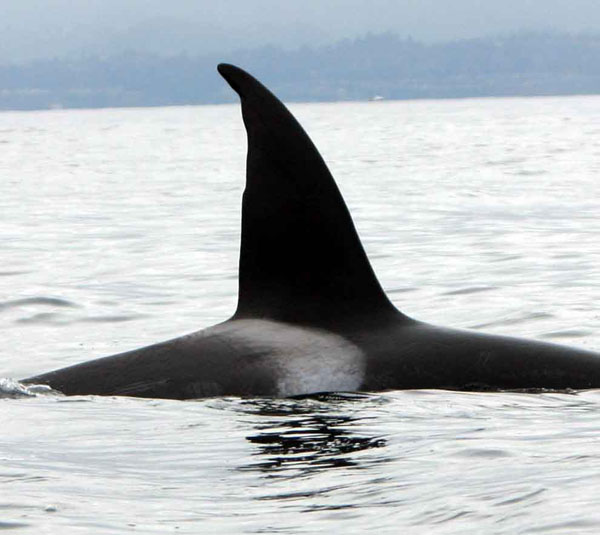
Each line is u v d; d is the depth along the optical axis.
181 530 22.91
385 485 25.45
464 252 78.88
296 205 36.22
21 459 28.78
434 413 32.03
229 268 73.56
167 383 34.91
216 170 190.25
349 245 36.59
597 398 33.25
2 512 24.17
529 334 50.53
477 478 25.61
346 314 36.44
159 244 87.12
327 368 34.72
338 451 28.59
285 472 26.92
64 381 36.03
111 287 66.56
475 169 174.12
